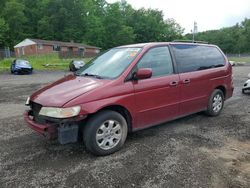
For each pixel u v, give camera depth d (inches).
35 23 2669.8
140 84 169.9
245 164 146.2
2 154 161.3
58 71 1042.7
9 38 2320.4
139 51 179.0
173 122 222.2
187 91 201.8
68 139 145.1
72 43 2393.0
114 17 2738.7
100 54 209.5
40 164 148.0
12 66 891.4
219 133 195.8
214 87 229.1
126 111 166.6
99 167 143.7
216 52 242.1
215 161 149.1
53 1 2640.3
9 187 125.8
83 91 150.6
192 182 127.6
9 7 2351.1
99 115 153.8
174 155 157.2
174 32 3161.9
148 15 3102.9
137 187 124.3
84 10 2733.8
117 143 162.4
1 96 378.9
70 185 126.7
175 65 195.9
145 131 199.6
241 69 922.1
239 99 323.9
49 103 146.4
